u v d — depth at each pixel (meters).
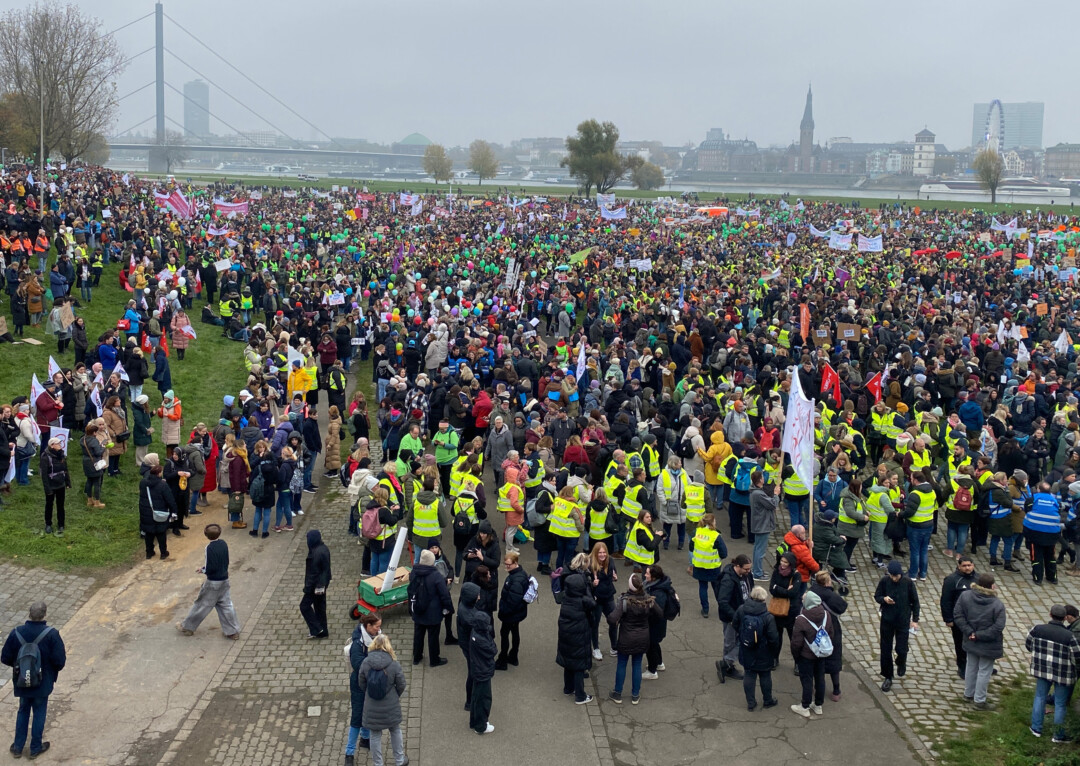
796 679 16.83
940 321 40.78
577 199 137.38
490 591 16.44
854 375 31.95
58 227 46.47
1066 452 25.09
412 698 15.78
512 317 40.25
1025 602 20.30
